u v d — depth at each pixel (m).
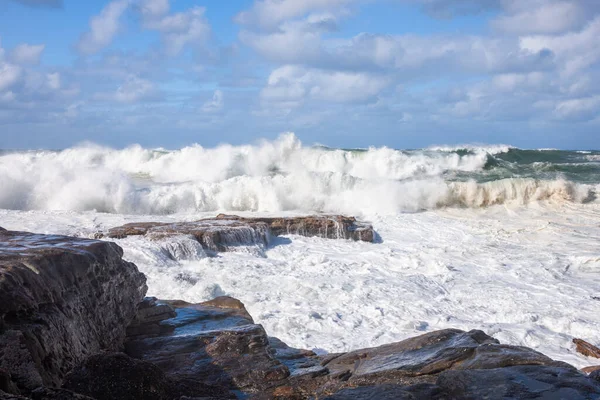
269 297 12.72
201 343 6.89
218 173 32.94
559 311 12.35
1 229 7.14
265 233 18.64
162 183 29.77
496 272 15.67
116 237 16.95
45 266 5.55
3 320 4.68
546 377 5.13
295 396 5.61
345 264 16.09
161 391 5.20
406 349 6.41
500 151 42.88
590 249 18.27
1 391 3.92
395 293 13.30
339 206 24.70
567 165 35.19
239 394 5.82
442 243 19.28
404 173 33.53
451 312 12.22
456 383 5.12
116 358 5.14
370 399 5.08
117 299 6.65
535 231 20.84
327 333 10.73
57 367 5.02
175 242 16.00
